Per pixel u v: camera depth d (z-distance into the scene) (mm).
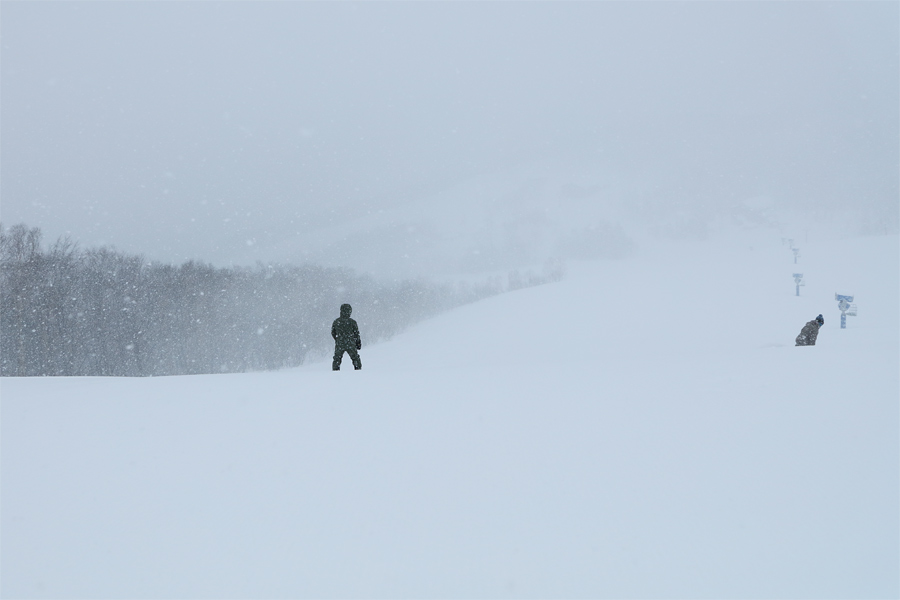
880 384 7785
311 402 8555
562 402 7875
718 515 4582
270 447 6406
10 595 3762
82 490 5332
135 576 3939
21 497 5219
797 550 4117
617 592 3684
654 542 4230
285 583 3814
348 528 4520
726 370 9625
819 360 10039
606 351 34250
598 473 5383
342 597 3646
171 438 6801
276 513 4797
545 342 41781
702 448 5848
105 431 7129
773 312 43031
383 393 9125
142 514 4836
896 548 4109
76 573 3996
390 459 5941
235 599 3648
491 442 6332
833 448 5680
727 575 3855
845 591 3684
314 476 5547
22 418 7859
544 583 3779
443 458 5914
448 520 4617
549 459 5762
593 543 4230
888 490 4859
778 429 6242
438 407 7938
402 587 3748
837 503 4703
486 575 3867
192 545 4320
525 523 4535
